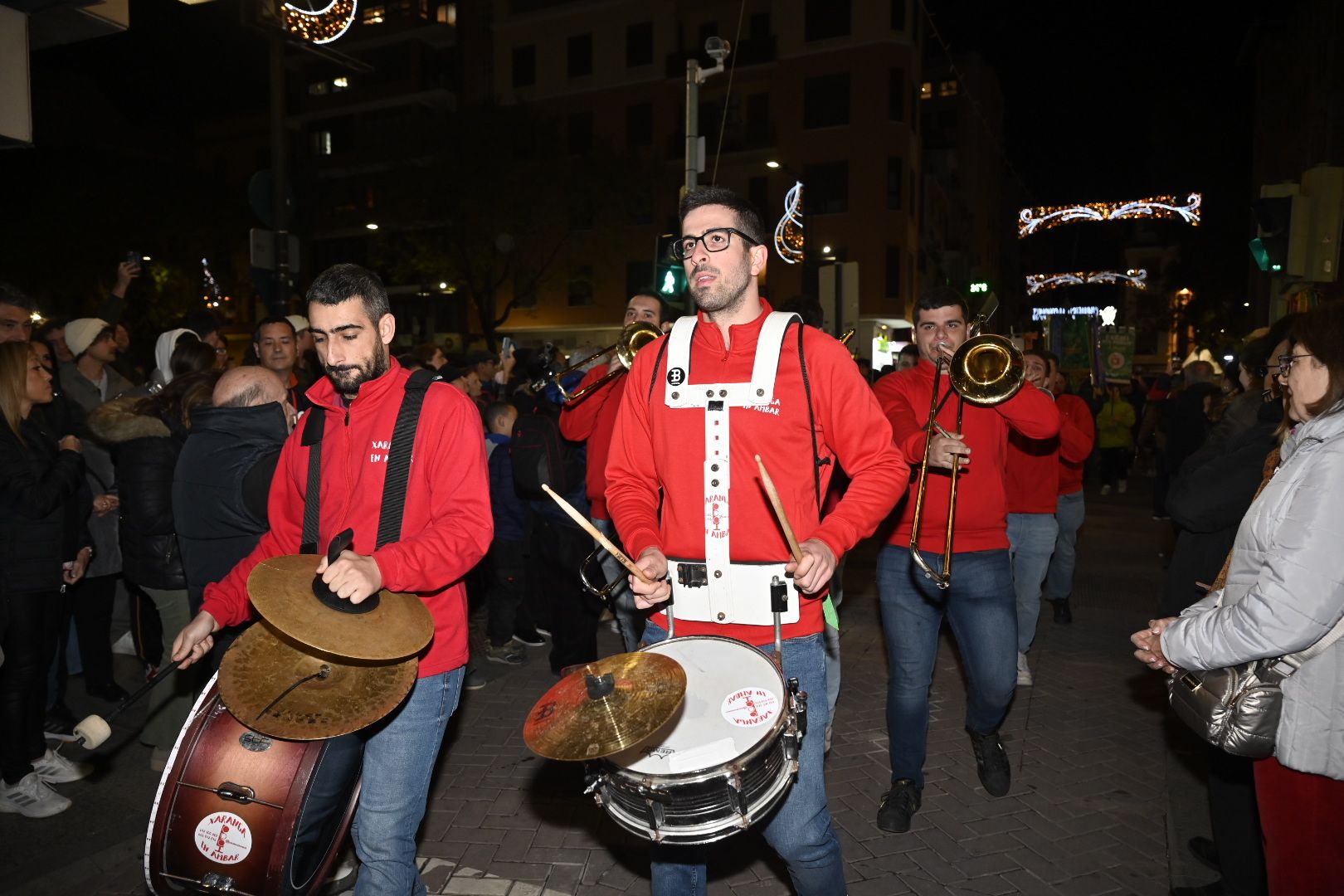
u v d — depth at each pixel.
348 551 2.23
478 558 2.45
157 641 5.45
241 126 45.22
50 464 3.93
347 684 2.28
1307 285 6.53
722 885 3.33
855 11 32.34
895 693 3.79
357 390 2.53
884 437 2.40
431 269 31.38
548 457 4.99
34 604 3.89
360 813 2.48
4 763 3.90
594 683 1.97
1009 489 5.42
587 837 3.72
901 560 3.73
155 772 4.29
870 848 3.60
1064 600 7.01
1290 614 2.07
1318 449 2.14
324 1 10.65
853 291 9.91
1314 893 2.25
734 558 2.36
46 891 3.33
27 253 26.17
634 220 35.44
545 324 37.81
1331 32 14.81
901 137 32.56
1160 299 55.78
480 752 4.61
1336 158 14.63
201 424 3.45
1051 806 3.96
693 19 34.91
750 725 2.02
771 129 33.44
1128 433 15.06
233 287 35.91
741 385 2.36
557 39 36.81
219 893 2.40
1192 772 4.29
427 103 41.94
